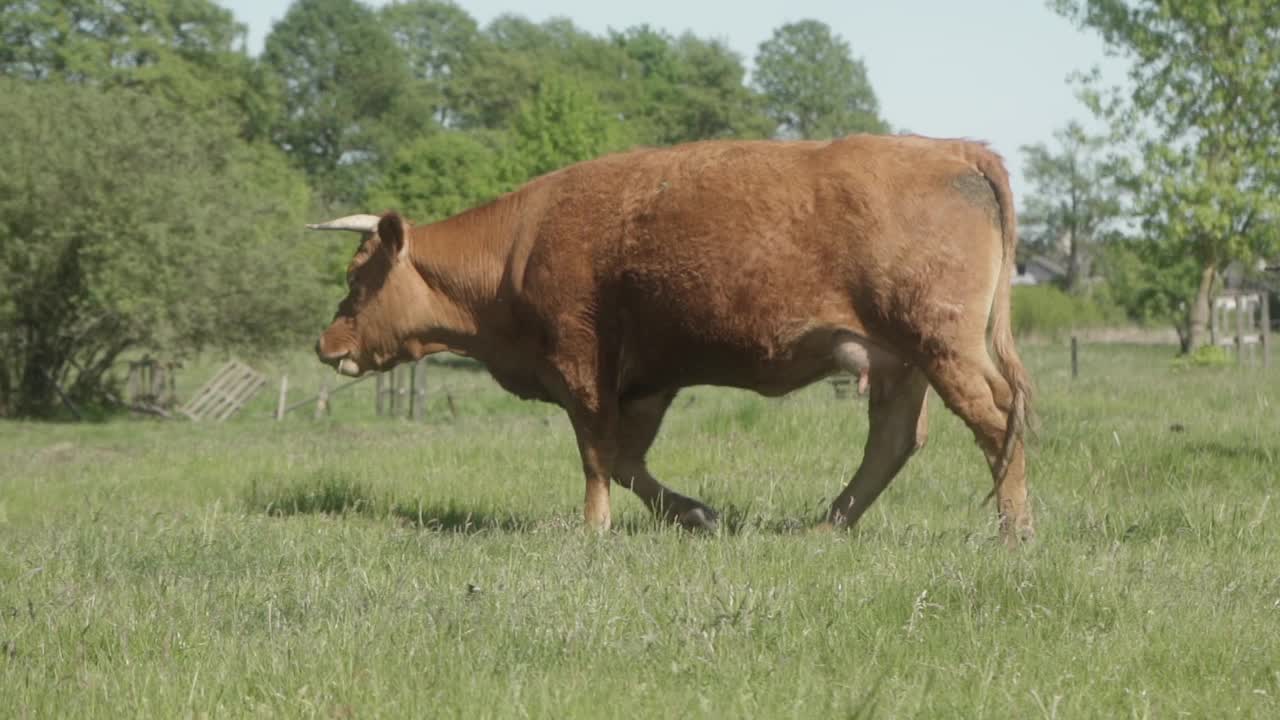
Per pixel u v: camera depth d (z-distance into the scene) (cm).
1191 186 5722
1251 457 1708
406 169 8925
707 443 2033
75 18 9131
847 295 1159
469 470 1881
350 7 12962
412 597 912
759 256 1171
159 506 1738
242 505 1620
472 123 14100
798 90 14362
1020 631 817
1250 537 1182
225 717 681
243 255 4984
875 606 863
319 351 1468
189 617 893
